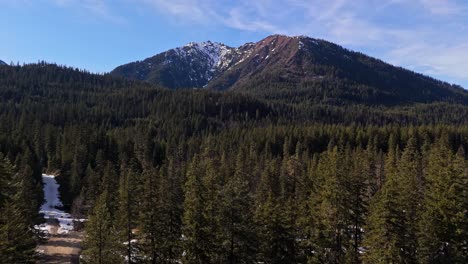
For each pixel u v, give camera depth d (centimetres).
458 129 13088
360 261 3794
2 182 3738
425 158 8031
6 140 10200
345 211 3916
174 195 3972
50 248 5891
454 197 3550
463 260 3347
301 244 3956
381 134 13125
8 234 3344
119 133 14688
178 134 16725
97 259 3616
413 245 3388
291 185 7619
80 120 18388
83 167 10162
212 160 9619
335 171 4197
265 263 3706
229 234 3494
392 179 3756
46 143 11756
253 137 13612
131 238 3872
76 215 7600
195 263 3488
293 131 13988
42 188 8850
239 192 3584
